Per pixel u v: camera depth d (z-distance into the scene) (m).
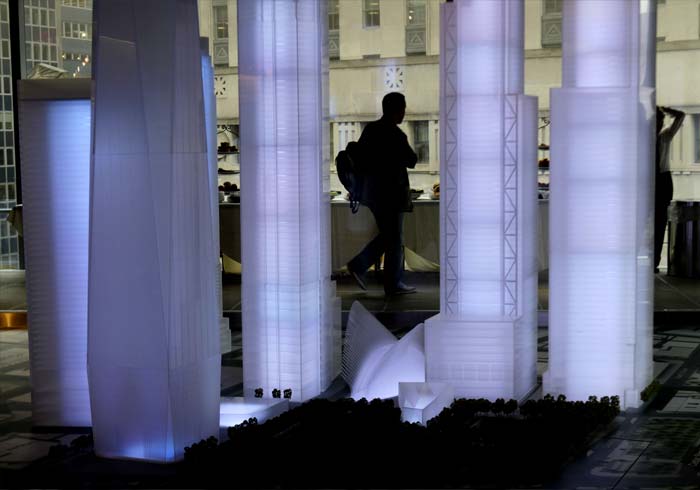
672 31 11.69
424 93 12.11
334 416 5.74
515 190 6.14
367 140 9.96
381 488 4.78
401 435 5.35
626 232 5.99
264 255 6.44
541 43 12.40
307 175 6.43
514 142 6.10
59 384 6.00
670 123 9.98
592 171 5.98
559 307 6.11
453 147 6.18
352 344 6.96
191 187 5.27
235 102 11.42
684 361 7.43
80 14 10.92
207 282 5.40
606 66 5.94
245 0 6.31
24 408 6.52
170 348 5.18
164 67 5.12
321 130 6.58
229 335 8.20
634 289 6.02
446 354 6.19
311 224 6.50
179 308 5.22
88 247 5.70
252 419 5.75
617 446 5.40
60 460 5.36
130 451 5.30
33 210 5.89
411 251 10.55
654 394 6.42
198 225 5.32
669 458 5.18
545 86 12.42
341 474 4.92
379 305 9.57
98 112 5.20
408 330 8.94
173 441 5.22
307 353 6.51
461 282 6.25
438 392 6.00
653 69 6.21
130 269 5.18
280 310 6.45
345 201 10.60
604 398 5.99
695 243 10.16
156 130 5.13
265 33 6.30
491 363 6.14
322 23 6.57
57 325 5.96
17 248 11.41
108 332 5.25
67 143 5.82
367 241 10.57
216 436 5.54
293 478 4.91
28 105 5.82
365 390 6.52
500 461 5.00
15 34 10.91
